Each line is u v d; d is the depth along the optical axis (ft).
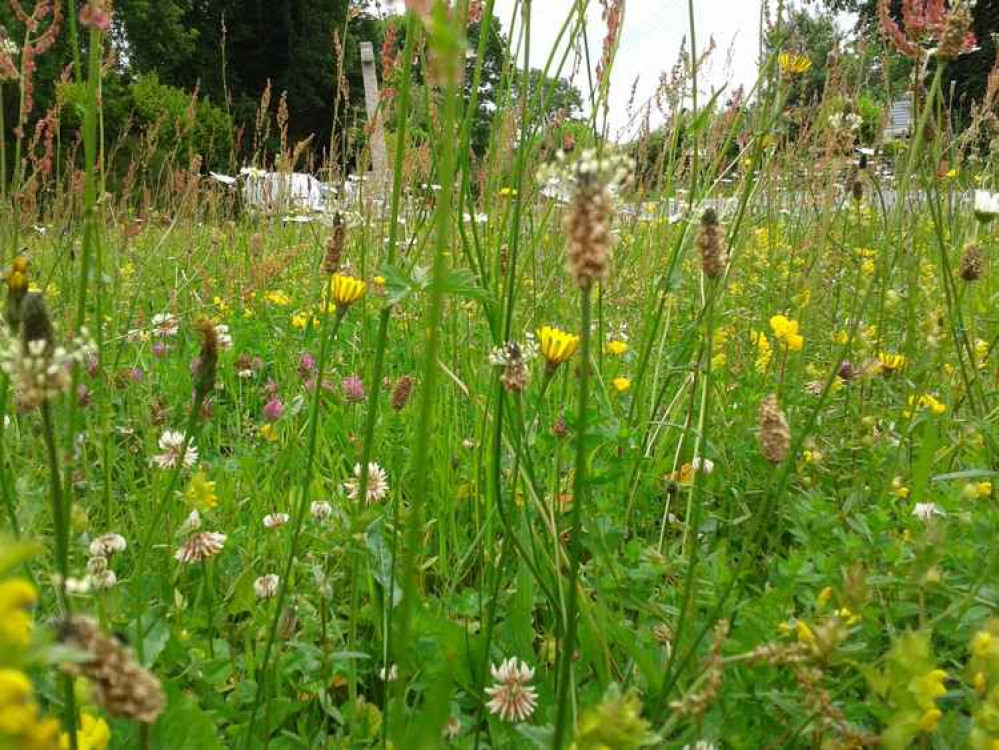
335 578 6.80
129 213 15.01
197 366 4.75
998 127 12.82
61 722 3.82
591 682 5.56
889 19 7.91
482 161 10.73
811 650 3.98
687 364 9.29
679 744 4.79
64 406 6.78
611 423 7.80
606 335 11.05
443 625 5.78
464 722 5.50
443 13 2.07
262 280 15.33
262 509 8.04
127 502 7.63
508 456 7.61
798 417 9.73
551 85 7.12
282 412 9.59
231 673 5.81
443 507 7.86
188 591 7.02
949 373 10.59
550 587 6.13
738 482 8.68
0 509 6.03
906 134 13.91
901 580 5.64
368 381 10.56
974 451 8.64
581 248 3.23
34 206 14.30
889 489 7.76
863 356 9.43
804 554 6.21
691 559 4.86
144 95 39.78
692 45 8.48
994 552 5.53
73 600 4.48
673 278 7.73
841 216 13.99
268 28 98.37
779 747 4.87
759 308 13.26
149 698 2.65
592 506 7.45
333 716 5.48
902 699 4.01
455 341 8.97
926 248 13.57
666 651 5.67
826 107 12.57
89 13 4.24
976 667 4.27
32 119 25.27
